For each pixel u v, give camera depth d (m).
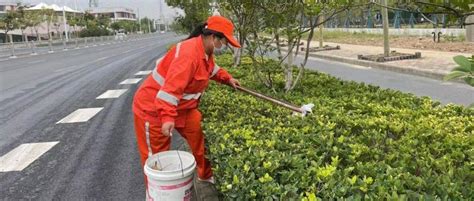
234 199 2.67
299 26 6.48
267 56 10.24
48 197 4.30
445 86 10.06
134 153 5.59
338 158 3.20
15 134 6.91
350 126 4.11
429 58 14.94
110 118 7.76
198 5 13.48
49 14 60.00
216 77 4.16
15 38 69.44
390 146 3.47
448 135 3.69
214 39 3.37
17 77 15.86
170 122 3.18
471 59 2.02
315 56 19.59
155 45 40.34
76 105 9.30
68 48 41.50
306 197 2.38
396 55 15.52
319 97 5.86
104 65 19.67
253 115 4.60
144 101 3.56
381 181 2.56
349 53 19.11
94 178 4.77
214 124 4.18
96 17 97.44
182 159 3.23
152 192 3.02
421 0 2.21
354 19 40.50
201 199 3.74
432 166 2.99
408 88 10.10
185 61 3.23
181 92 3.23
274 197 2.46
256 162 2.98
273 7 6.36
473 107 2.48
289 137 3.65
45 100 10.23
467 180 2.77
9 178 4.88
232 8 6.99
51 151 5.85
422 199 2.26
